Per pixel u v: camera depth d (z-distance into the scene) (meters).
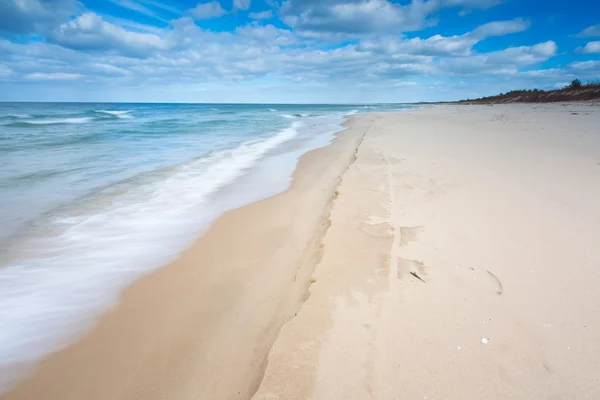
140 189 6.18
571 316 2.32
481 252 3.19
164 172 7.44
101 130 15.02
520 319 2.31
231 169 7.92
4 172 6.97
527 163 6.72
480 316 2.36
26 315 2.84
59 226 4.52
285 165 8.40
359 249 3.31
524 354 2.03
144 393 2.14
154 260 3.74
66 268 3.54
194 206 5.39
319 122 22.72
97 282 3.32
